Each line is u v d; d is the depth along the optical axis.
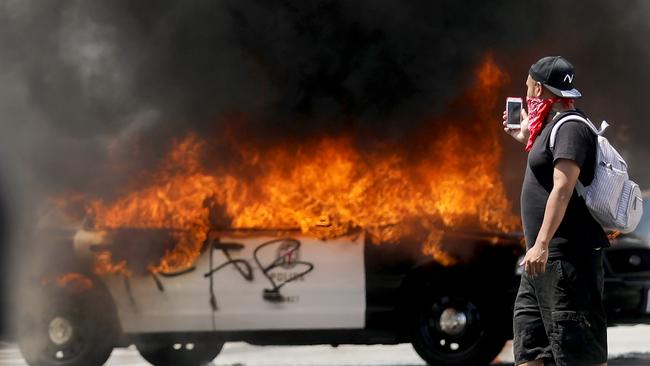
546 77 7.93
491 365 14.09
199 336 13.37
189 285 13.34
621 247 13.59
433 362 13.28
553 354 7.77
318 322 13.24
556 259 7.71
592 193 7.70
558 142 7.66
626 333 18.55
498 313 13.23
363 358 15.70
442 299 13.29
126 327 13.47
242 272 13.30
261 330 13.30
